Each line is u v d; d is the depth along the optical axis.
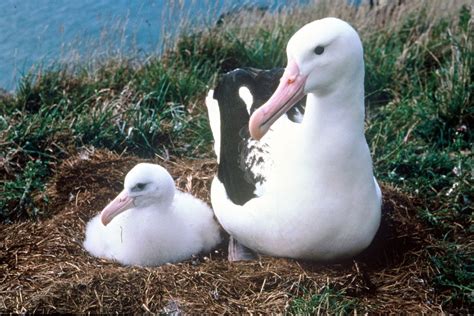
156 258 8.84
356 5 15.16
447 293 8.29
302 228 7.89
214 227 9.34
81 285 7.87
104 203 9.73
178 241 8.88
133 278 7.93
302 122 7.82
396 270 8.34
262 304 7.70
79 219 9.40
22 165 10.53
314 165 7.70
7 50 14.84
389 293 8.03
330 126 7.61
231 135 8.70
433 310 7.95
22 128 10.77
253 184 8.16
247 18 14.12
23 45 14.98
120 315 7.74
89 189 9.94
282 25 13.61
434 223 9.30
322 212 7.79
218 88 9.45
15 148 10.59
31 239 8.98
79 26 15.23
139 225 8.71
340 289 7.90
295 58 7.40
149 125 11.04
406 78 12.52
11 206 9.84
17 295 7.99
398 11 14.45
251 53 13.00
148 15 15.50
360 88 7.57
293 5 14.35
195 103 11.93
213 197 8.87
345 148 7.64
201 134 11.16
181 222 8.92
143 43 14.75
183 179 10.16
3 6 16.02
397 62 12.80
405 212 9.22
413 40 13.74
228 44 13.13
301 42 7.35
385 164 10.48
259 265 8.15
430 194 10.00
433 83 12.06
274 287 7.89
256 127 7.43
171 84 12.12
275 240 8.12
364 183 7.86
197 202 9.48
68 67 12.62
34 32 15.31
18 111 11.26
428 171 10.35
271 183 7.95
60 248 8.79
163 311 7.68
